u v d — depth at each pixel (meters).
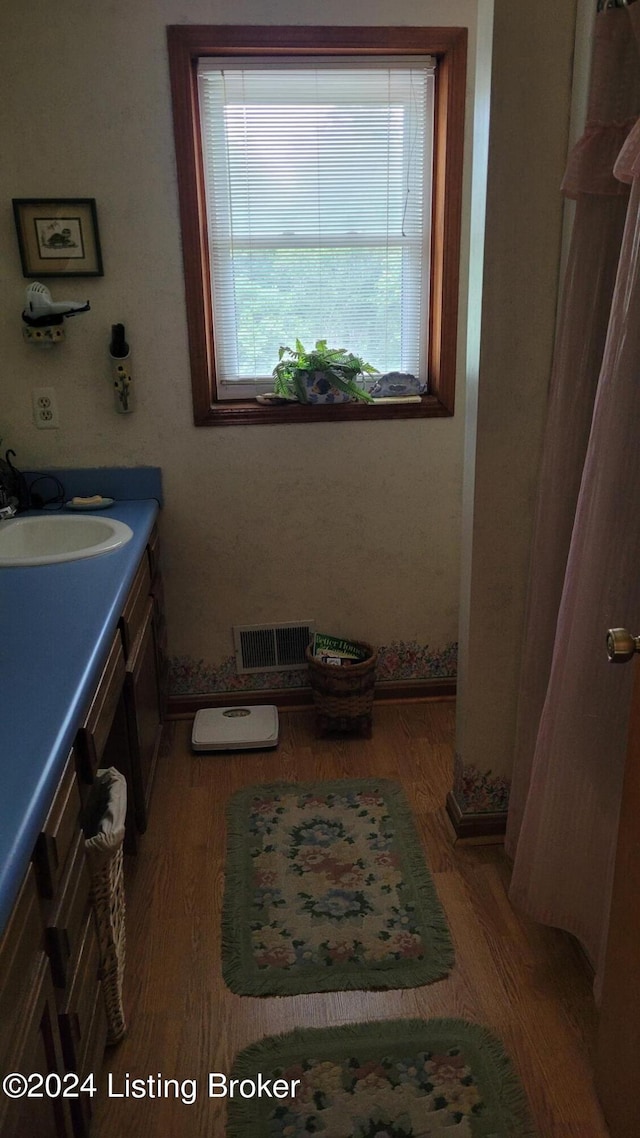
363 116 2.56
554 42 1.69
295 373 2.66
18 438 2.60
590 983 1.78
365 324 2.78
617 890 1.39
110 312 2.52
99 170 2.39
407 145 2.61
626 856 1.35
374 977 1.80
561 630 1.62
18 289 2.46
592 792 1.63
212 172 2.56
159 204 2.43
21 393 2.56
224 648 2.91
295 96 2.52
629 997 1.36
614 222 1.58
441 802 2.43
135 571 1.98
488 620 2.06
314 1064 1.60
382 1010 1.72
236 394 2.78
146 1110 1.51
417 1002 1.74
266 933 1.93
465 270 2.63
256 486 2.73
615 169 1.33
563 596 1.61
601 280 1.61
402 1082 1.55
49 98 2.33
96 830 1.42
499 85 1.70
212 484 2.71
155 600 2.49
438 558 2.90
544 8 1.67
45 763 1.10
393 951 1.87
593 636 1.53
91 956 1.37
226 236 2.63
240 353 2.76
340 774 2.59
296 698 2.99
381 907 2.01
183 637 2.88
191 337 2.55
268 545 2.80
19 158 2.37
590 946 1.72
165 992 1.77
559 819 1.69
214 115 2.51
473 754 2.17
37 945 1.05
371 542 2.85
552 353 1.87
